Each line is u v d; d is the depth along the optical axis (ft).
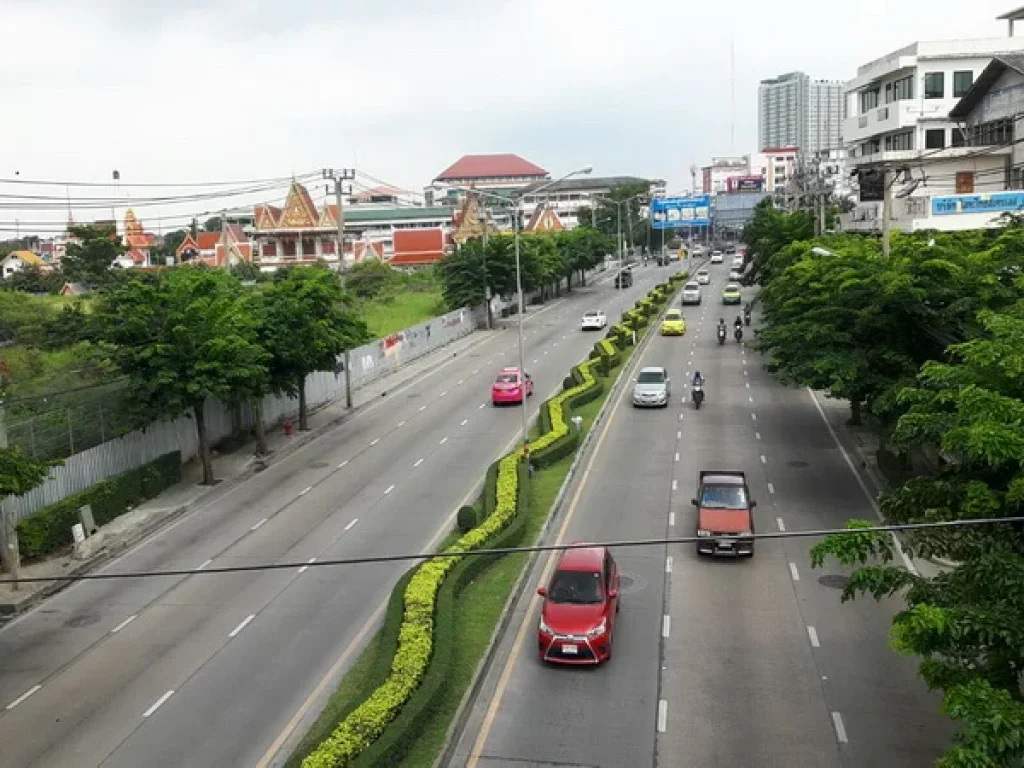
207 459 111.45
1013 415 41.83
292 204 359.25
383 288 320.09
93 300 195.52
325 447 129.49
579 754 51.44
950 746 51.29
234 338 104.12
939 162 175.42
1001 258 94.07
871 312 90.79
